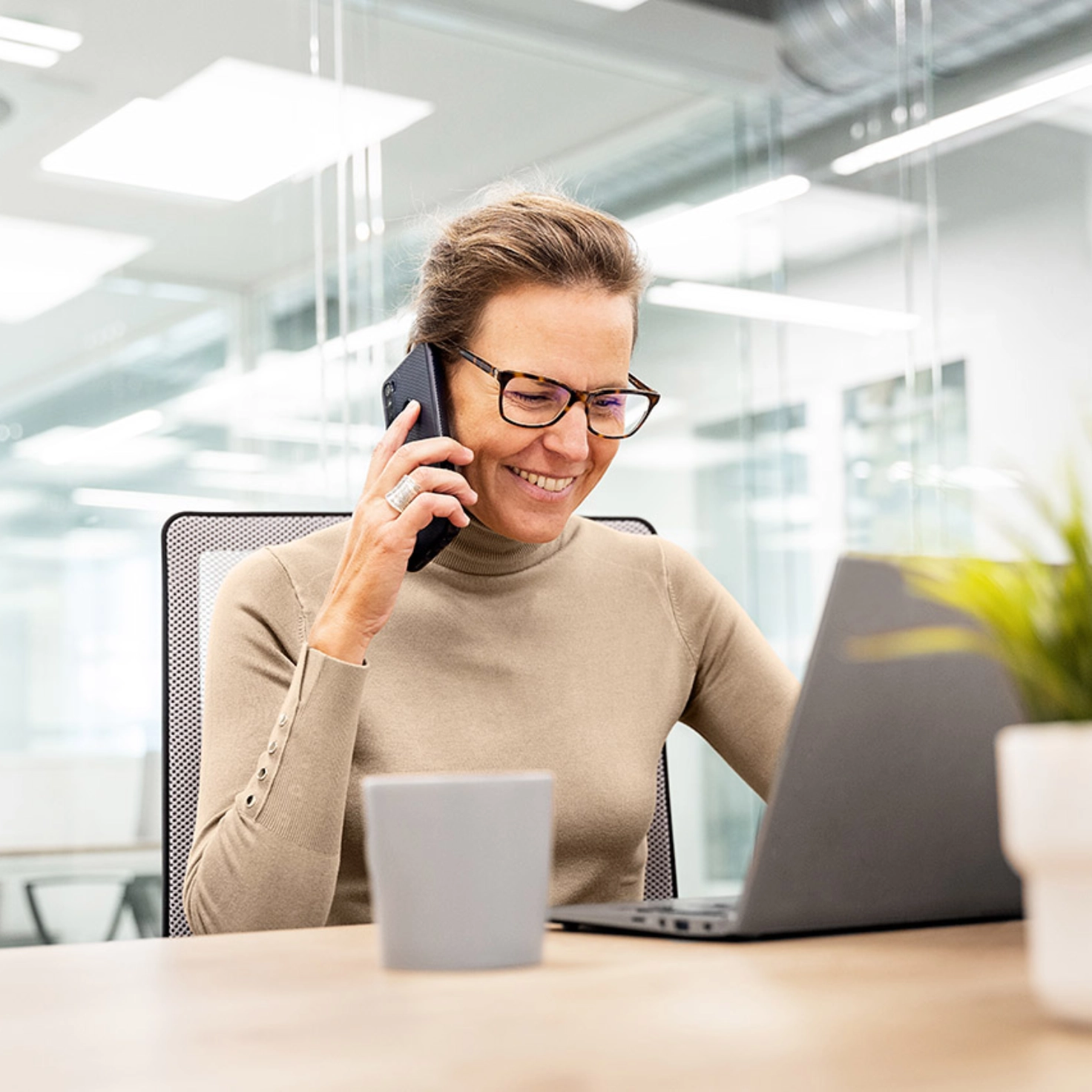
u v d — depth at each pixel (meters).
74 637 2.83
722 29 3.70
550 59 3.46
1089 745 0.46
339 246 3.12
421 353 1.29
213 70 3.05
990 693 0.78
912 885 0.77
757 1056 0.45
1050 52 3.74
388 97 3.23
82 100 2.93
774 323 3.69
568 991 0.59
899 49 3.85
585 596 1.42
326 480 3.02
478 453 1.29
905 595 0.75
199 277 2.98
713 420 3.60
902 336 3.80
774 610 3.62
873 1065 0.43
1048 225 3.71
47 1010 0.58
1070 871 0.47
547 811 0.68
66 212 2.88
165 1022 0.54
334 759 1.06
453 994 0.59
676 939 0.77
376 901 0.68
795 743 0.72
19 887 2.76
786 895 0.73
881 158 3.85
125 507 2.87
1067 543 0.48
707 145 3.67
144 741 2.87
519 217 1.30
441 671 1.30
